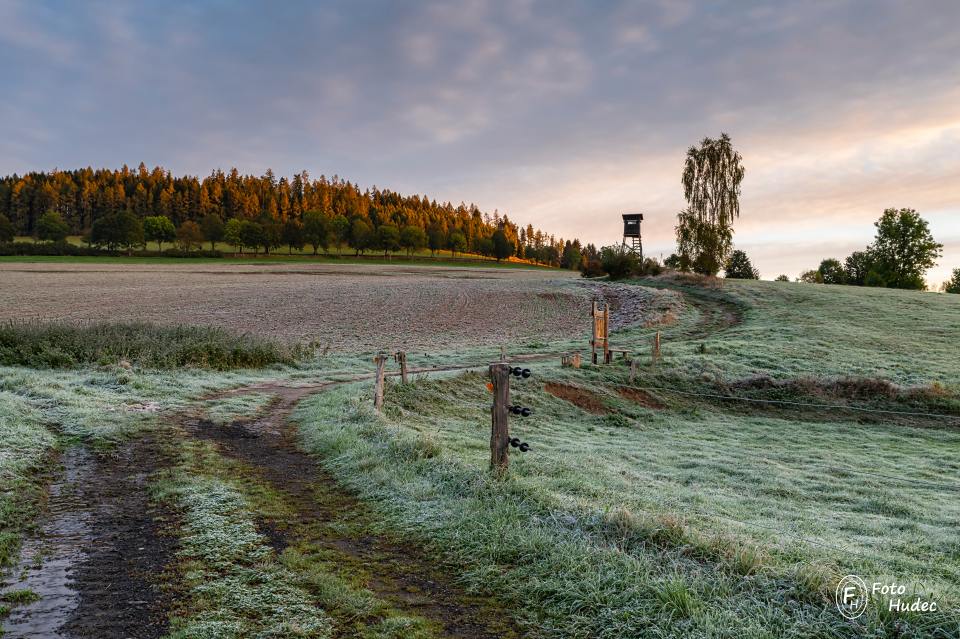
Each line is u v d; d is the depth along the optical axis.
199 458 10.61
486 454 12.40
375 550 6.95
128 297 63.91
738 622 4.93
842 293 60.19
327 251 171.12
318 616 5.28
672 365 29.39
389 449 10.92
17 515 7.43
